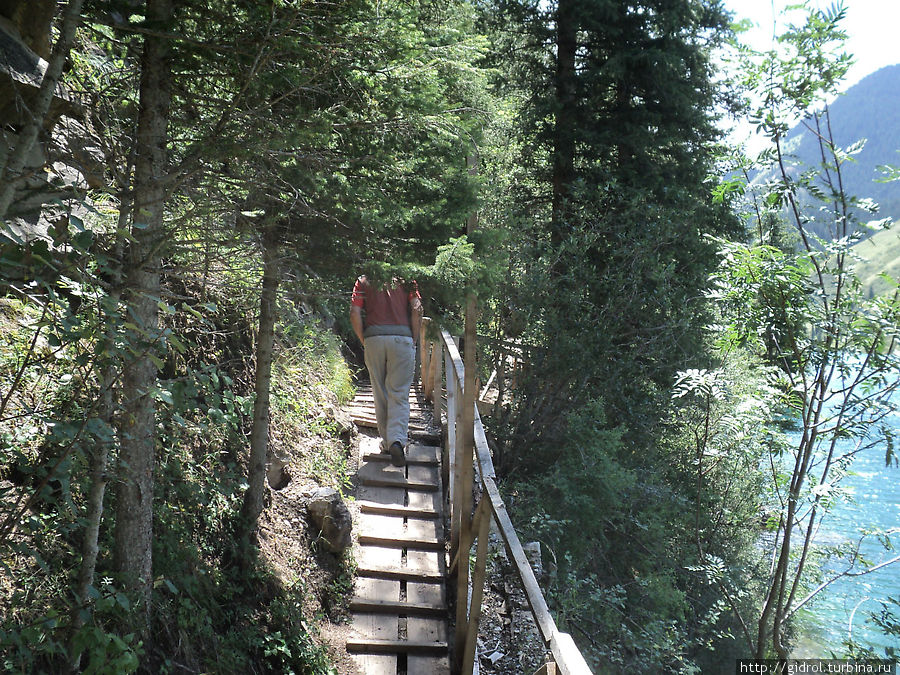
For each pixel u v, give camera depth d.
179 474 4.30
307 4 2.77
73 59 3.49
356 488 6.29
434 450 6.99
